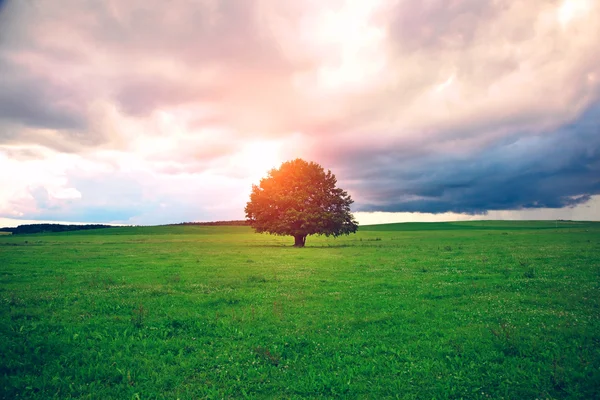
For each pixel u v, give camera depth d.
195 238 119.69
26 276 28.69
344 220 75.12
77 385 9.29
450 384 9.17
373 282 24.12
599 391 8.55
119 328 14.02
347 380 9.45
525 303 17.17
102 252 55.94
